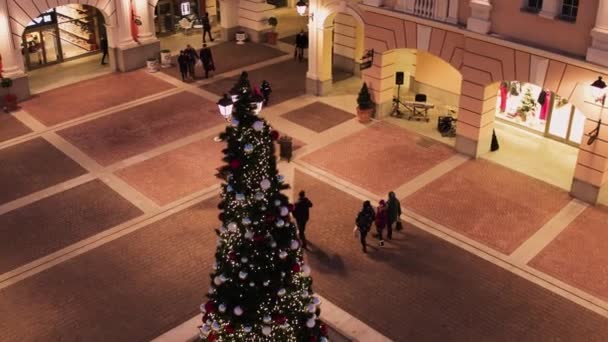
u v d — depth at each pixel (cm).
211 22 3541
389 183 2033
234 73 2894
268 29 3256
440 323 1500
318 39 2550
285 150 2139
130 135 2352
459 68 2114
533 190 1997
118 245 1772
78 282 1636
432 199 1952
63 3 2689
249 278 1084
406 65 2702
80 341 1458
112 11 2828
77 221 1877
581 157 1895
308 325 1162
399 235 1797
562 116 2241
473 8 1983
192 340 1454
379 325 1493
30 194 2008
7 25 2527
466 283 1623
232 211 1072
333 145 2255
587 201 1931
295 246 1092
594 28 1733
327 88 2666
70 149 2261
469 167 2119
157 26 3338
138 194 2000
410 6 2172
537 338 1461
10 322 1513
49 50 3034
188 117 2480
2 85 2552
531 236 1791
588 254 1720
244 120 1026
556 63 1848
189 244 1773
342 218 1870
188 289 1609
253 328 1139
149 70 2923
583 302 1562
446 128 2327
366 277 1642
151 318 1520
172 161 2178
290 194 1977
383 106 2419
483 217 1870
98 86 2778
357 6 2372
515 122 2381
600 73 1761
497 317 1520
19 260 1719
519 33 1920
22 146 2288
